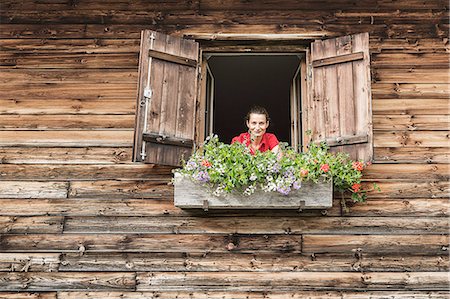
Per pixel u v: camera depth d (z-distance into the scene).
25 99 4.12
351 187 3.86
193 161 3.62
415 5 4.28
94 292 3.76
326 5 4.27
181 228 3.85
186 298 3.73
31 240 3.85
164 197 3.90
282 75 6.30
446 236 3.83
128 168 3.97
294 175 3.53
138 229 3.86
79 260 3.82
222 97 7.14
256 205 3.58
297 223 3.84
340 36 4.20
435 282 3.76
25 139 4.04
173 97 3.89
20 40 4.25
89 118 4.08
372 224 3.85
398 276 3.76
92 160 3.99
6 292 3.78
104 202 3.91
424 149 3.99
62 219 3.89
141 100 3.76
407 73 4.13
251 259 3.79
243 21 4.22
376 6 4.27
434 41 4.20
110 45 4.23
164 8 4.28
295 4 4.27
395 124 4.03
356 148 3.76
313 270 3.77
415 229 3.84
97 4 4.31
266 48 4.25
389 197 3.89
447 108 4.06
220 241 3.82
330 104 3.92
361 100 3.80
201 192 3.59
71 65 4.19
